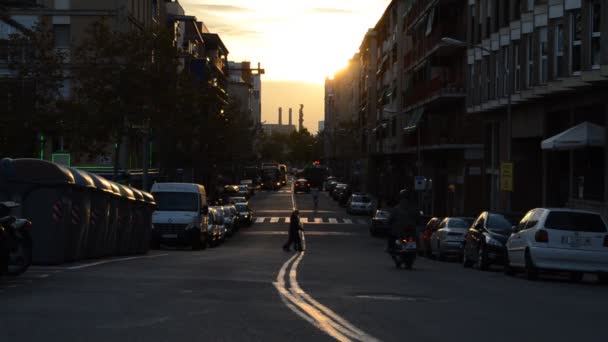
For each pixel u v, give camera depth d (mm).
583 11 30109
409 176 79125
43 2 56562
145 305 11516
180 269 19562
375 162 109188
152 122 44469
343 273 19469
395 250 22250
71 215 20953
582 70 29984
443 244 32500
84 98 43281
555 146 32062
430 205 68188
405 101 73375
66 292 13117
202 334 8906
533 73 36719
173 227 35812
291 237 37594
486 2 46250
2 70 48750
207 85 58625
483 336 9258
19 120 38656
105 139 43531
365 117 120625
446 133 59188
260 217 74875
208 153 65500
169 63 44219
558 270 19781
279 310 11164
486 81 45781
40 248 19797
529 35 38312
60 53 41031
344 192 92625
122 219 26875
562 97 35875
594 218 19891
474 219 33406
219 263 22734
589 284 19844
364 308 11703
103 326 9414
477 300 13430
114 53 43406
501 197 45312
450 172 61531
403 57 81812
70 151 45531
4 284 14523
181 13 92438
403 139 79688
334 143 158500
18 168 19703
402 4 83000
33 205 19844
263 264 22750
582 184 34312
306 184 129750
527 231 20578
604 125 32531
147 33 43844
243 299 12633
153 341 8391
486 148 49375
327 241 50844
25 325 9406
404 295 13922
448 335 9250
